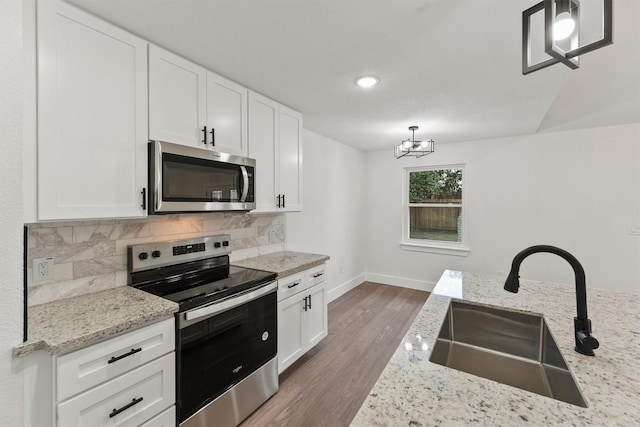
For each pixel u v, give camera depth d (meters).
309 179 3.54
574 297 1.54
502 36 1.51
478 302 1.47
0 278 0.96
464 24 1.41
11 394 0.99
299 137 2.70
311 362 2.49
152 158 1.54
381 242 4.78
